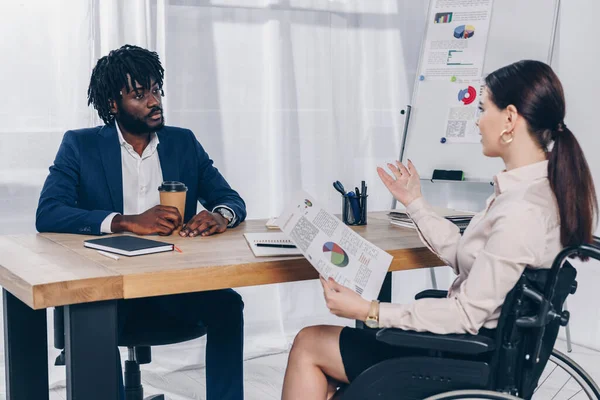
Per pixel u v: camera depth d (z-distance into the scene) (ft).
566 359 5.65
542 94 4.96
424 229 6.11
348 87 11.61
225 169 10.75
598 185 10.89
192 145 7.98
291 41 11.00
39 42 9.35
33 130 9.45
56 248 5.97
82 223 6.62
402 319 4.91
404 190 6.26
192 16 10.25
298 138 11.22
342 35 11.46
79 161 7.30
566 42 11.33
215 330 7.04
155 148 7.72
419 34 12.05
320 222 5.71
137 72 7.27
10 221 9.49
